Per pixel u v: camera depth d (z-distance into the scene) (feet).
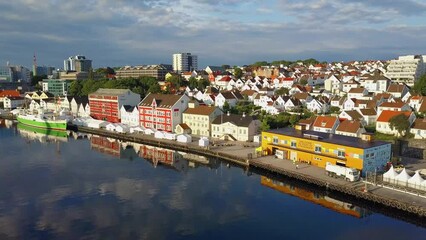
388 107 449.48
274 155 342.44
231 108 583.99
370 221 211.41
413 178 239.09
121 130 505.66
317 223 208.64
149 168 330.34
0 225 207.00
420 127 361.10
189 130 474.49
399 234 193.98
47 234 195.83
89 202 242.17
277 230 199.31
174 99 493.77
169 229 200.64
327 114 509.35
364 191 234.58
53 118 606.96
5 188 272.10
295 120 454.40
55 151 408.87
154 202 241.55
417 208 206.28
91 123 562.66
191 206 234.38
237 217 216.74
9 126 629.92
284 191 265.13
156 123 506.07
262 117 476.95
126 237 191.62
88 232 197.67
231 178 296.92
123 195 255.50
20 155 387.14
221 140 426.51
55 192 262.67
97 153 397.80
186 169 326.65
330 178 266.77
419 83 597.11
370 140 294.25
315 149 305.53
